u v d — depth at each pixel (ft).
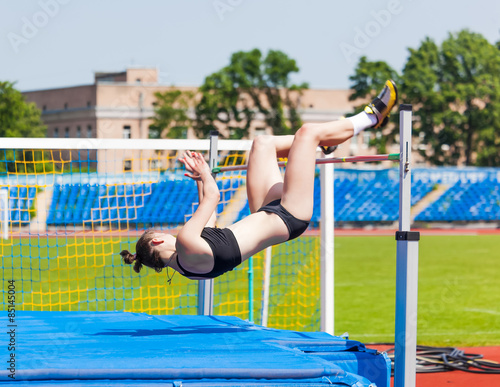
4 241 68.18
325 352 13.25
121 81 158.20
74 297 36.83
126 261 13.84
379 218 116.06
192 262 12.78
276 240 13.47
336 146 14.90
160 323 16.63
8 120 144.25
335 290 43.37
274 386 11.05
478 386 18.69
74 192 54.08
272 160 14.56
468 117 155.74
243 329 15.78
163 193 77.56
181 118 151.23
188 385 10.75
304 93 162.09
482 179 120.88
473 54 153.48
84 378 10.70
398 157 13.00
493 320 32.14
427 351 22.76
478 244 82.58
